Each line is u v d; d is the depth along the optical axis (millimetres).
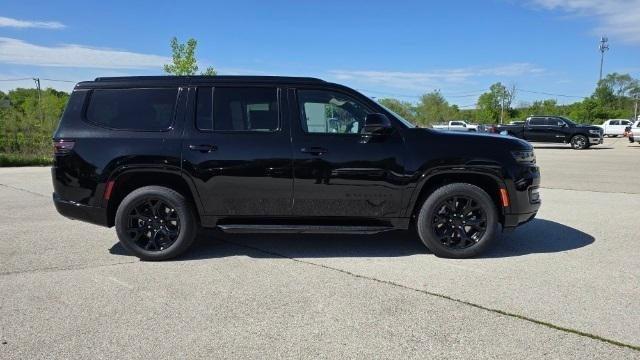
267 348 3201
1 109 21484
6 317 3689
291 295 4125
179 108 5156
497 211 5184
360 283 4418
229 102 5172
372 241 5934
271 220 5195
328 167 5023
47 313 3764
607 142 37594
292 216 5152
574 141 27094
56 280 4527
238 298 4062
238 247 5695
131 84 5223
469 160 5004
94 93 5227
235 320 3627
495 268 4836
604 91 94812
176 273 4734
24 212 7891
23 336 3375
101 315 3725
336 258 5219
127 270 4840
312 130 5129
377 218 5152
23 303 3961
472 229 5203
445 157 5008
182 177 5062
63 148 5105
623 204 8492
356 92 5227
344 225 5195
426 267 4883
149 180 5324
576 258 5168
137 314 3742
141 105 5184
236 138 5078
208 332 3434
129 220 5117
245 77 5254
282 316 3695
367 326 3516
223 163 5031
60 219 7328
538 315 3688
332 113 5184
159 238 5172
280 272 4746
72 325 3549
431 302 3951
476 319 3621
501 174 5035
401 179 5035
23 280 4527
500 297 4055
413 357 3074
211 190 5074
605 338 3312
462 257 5164
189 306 3895
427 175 5035
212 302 3977
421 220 5148
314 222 5199
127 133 5105
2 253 5438
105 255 5379
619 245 5703
